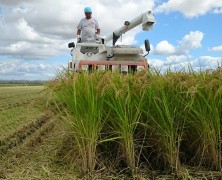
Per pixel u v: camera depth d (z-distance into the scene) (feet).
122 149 6.47
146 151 6.69
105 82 6.13
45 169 6.28
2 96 24.41
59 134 9.04
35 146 8.35
